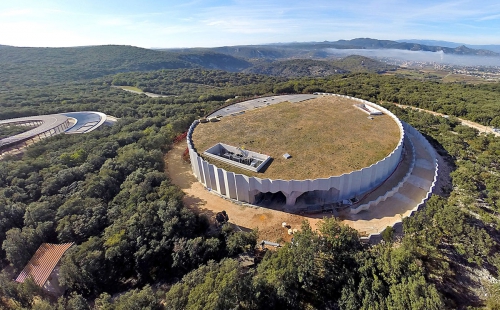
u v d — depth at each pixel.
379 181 59.41
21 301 38.56
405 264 35.75
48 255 42.62
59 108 130.12
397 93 121.69
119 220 48.06
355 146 62.41
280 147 63.34
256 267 41.59
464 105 102.94
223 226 47.53
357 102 92.88
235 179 54.38
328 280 37.94
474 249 41.44
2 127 105.56
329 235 40.75
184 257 42.12
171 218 47.28
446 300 36.59
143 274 42.38
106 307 33.72
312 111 84.81
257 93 134.00
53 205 52.25
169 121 98.31
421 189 58.50
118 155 72.31
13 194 54.81
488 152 70.56
